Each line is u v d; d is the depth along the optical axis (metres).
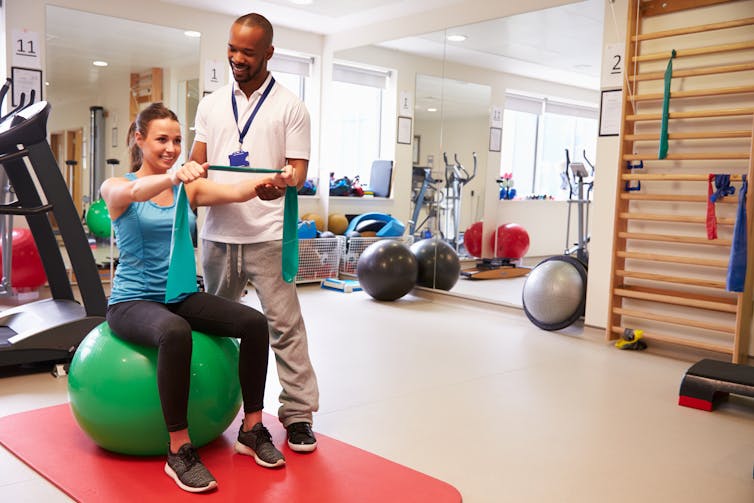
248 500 2.13
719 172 4.31
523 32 5.32
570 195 5.07
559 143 5.13
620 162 4.62
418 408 3.23
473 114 5.76
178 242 2.29
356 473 2.40
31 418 2.83
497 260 5.66
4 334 3.61
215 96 2.62
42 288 5.90
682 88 4.47
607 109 4.82
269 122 2.52
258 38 2.39
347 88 6.99
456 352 4.36
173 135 2.44
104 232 5.85
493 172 5.62
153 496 2.14
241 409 3.05
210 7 6.14
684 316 4.52
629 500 2.33
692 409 3.37
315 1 5.87
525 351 4.45
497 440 2.85
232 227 2.54
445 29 5.96
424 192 6.30
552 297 4.96
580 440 2.89
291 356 2.60
